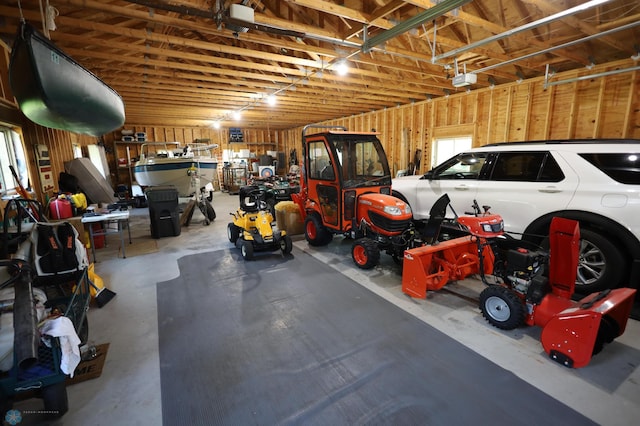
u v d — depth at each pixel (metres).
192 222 7.42
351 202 4.32
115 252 5.03
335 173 4.25
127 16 3.40
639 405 1.81
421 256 3.19
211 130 14.91
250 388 2.01
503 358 2.26
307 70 6.02
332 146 4.23
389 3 3.38
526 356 2.28
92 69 5.42
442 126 8.02
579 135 5.64
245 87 7.20
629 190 2.87
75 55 4.59
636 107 4.95
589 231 3.10
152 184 8.93
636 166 2.91
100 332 2.69
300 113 11.27
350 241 5.45
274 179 10.02
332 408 1.83
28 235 2.96
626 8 3.90
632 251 2.86
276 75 6.61
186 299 3.31
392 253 4.06
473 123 7.30
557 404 1.83
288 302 3.20
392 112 9.59
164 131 13.80
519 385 1.99
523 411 1.78
